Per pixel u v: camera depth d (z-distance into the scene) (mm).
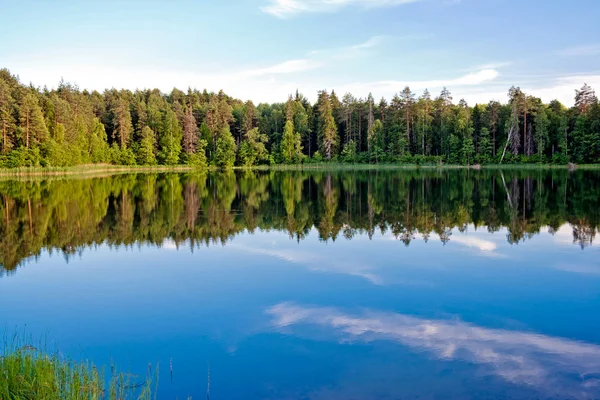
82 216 25094
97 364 7781
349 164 92500
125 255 15656
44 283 12516
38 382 6238
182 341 8656
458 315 9688
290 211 26484
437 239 17516
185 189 42875
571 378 7180
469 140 82250
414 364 7633
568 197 31000
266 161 98750
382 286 11688
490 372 7363
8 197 35156
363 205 28797
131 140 95562
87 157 84188
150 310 10297
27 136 71562
